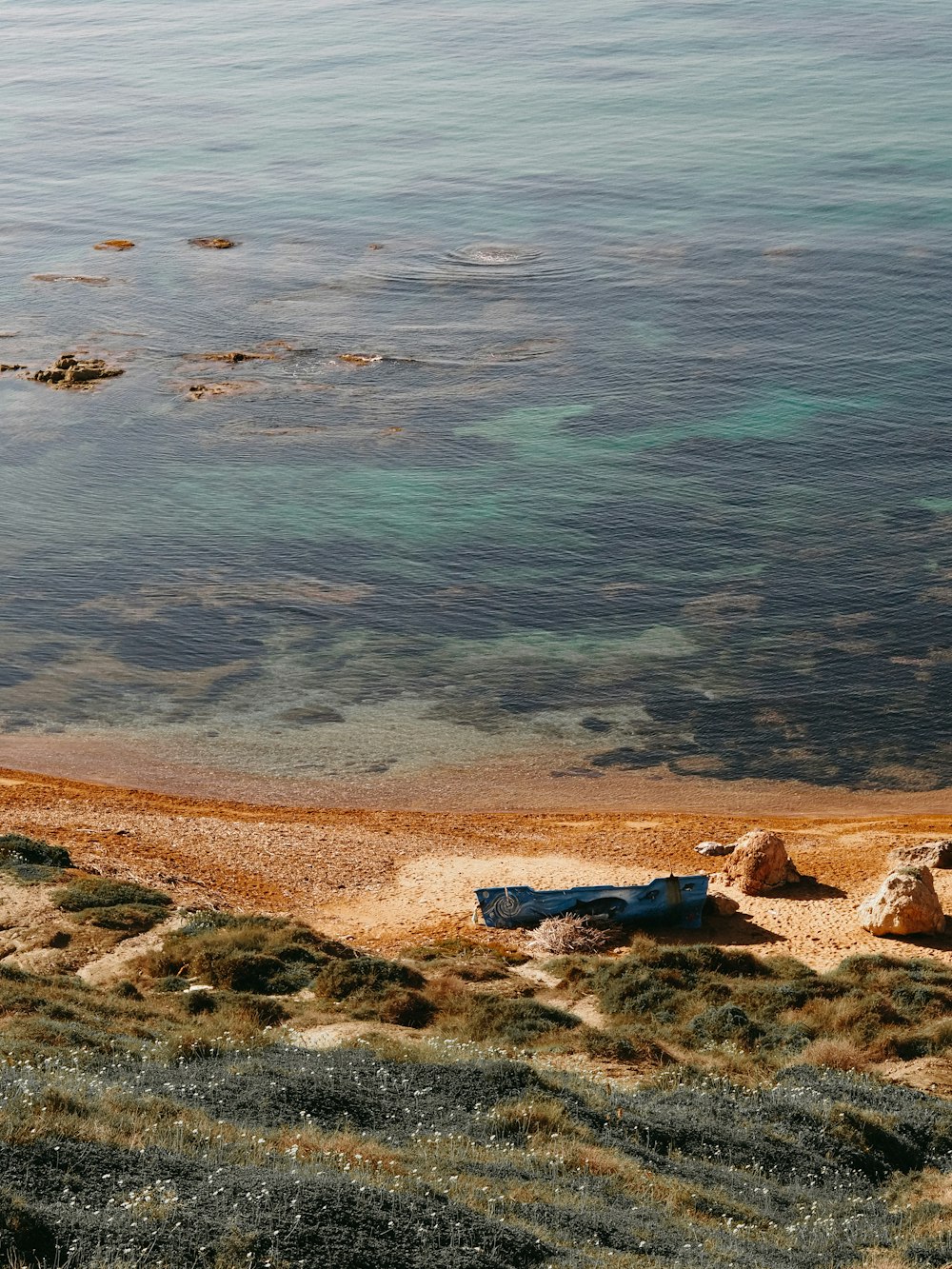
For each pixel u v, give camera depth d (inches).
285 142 7121.1
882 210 5162.4
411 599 2608.3
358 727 2186.3
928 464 3046.3
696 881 1462.8
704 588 2588.6
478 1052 954.7
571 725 2185.0
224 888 1501.0
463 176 6156.5
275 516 2984.7
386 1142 706.8
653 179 5885.8
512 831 1808.6
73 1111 624.4
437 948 1344.7
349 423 3474.4
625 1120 823.1
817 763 2068.2
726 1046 1079.0
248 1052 858.1
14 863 1379.2
